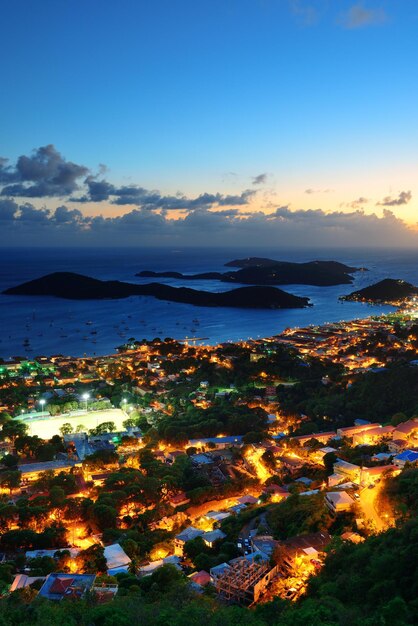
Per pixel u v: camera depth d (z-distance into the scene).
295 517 108.44
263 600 81.19
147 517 130.00
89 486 155.25
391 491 105.81
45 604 74.94
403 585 66.56
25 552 114.50
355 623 60.53
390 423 194.38
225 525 117.31
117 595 83.00
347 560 80.12
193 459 174.50
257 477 159.62
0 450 190.25
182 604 72.75
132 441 195.50
